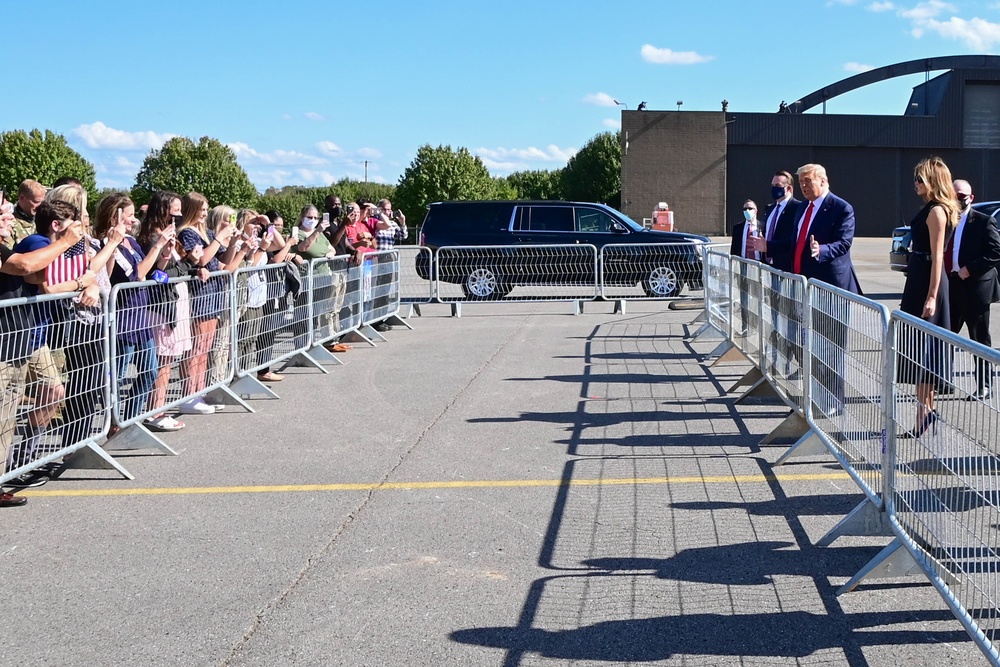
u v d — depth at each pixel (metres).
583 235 17.58
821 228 7.04
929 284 6.41
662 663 3.37
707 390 8.43
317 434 7.03
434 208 18.05
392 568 4.31
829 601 3.87
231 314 8.05
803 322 6.20
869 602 3.85
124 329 6.38
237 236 8.31
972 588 3.27
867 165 57.03
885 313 4.25
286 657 3.45
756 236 8.34
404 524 4.93
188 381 7.39
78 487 5.71
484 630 3.65
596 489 5.50
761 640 3.53
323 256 10.84
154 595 4.04
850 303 5.04
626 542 4.61
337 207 12.18
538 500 5.30
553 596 3.97
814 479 5.62
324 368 9.99
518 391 8.55
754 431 6.85
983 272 7.20
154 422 7.11
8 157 59.09
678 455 6.23
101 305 6.09
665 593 3.98
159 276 6.93
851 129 56.34
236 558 4.47
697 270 16.72
